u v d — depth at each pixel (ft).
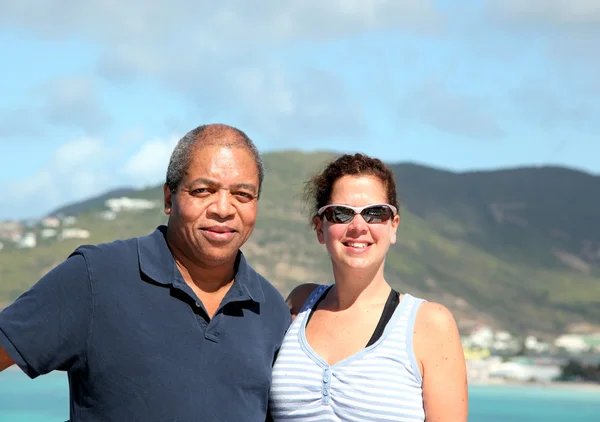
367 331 13.14
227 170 11.94
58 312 11.22
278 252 572.92
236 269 12.66
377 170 13.70
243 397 11.91
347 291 13.55
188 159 12.01
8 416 147.54
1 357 11.08
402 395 12.59
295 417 12.91
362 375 12.64
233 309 12.35
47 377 302.25
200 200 11.97
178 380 11.41
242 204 12.16
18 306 11.18
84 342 11.32
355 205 13.44
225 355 11.89
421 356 12.73
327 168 13.94
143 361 11.34
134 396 11.25
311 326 13.58
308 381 12.85
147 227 651.66
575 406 221.25
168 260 12.00
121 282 11.60
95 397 11.30
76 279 11.41
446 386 12.66
